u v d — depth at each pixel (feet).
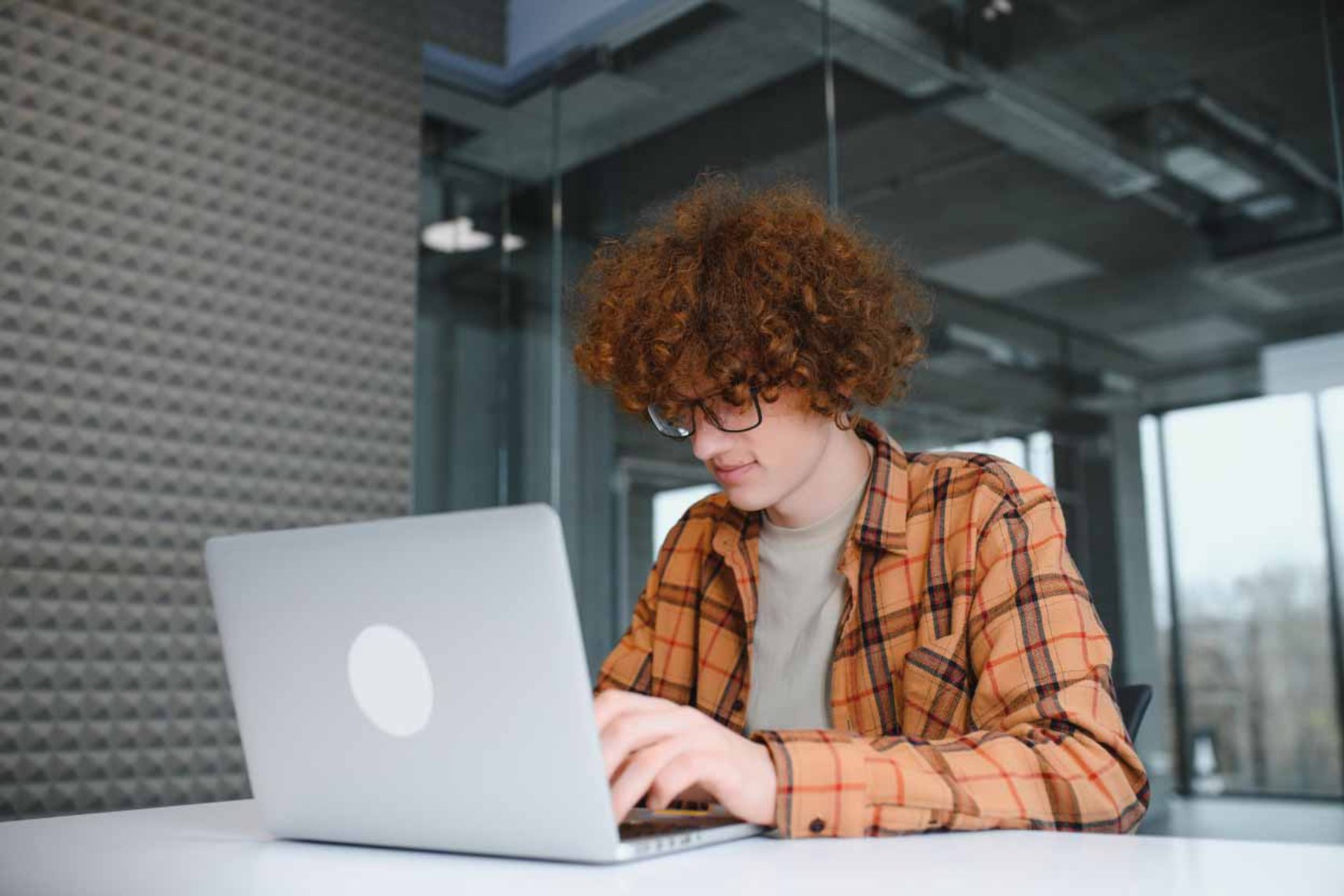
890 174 9.32
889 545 3.87
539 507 2.21
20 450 8.75
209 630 9.50
